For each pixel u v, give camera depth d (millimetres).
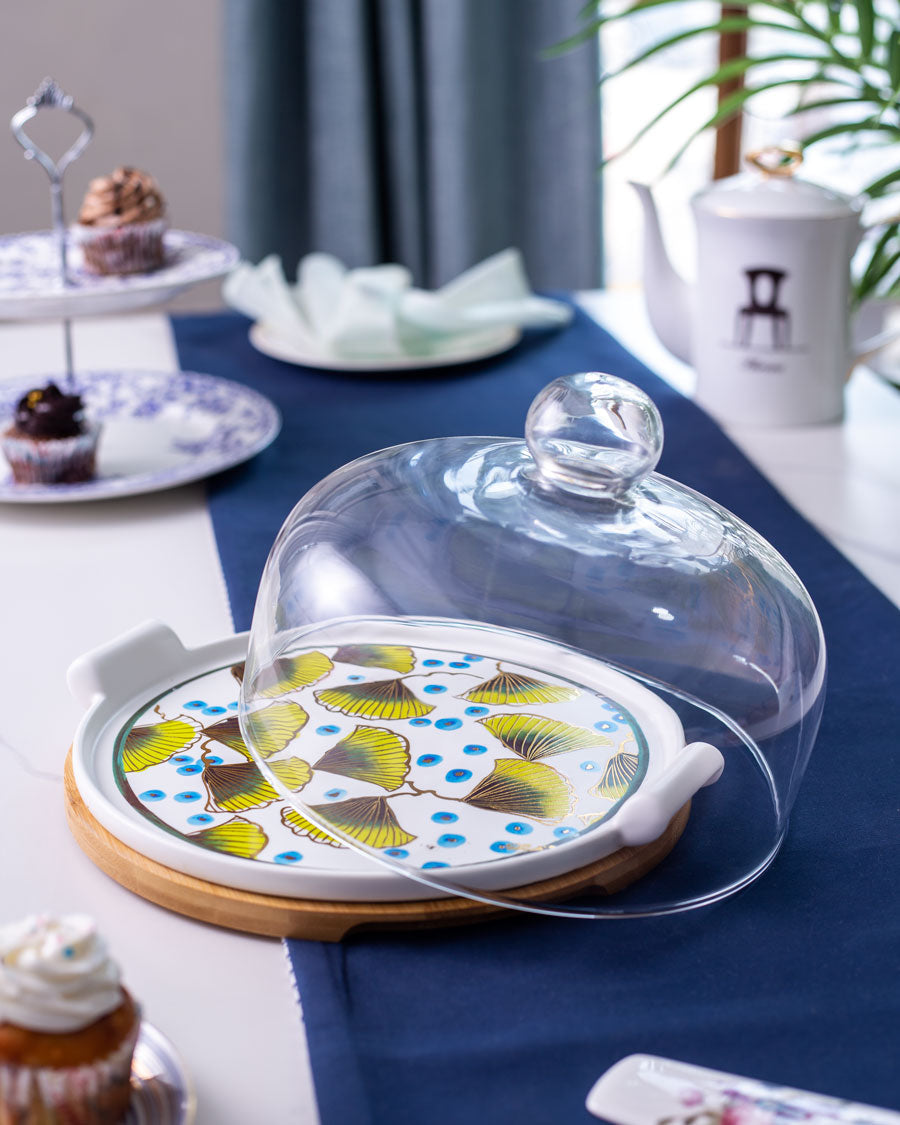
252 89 2016
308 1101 403
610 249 2629
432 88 2076
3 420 1014
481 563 549
